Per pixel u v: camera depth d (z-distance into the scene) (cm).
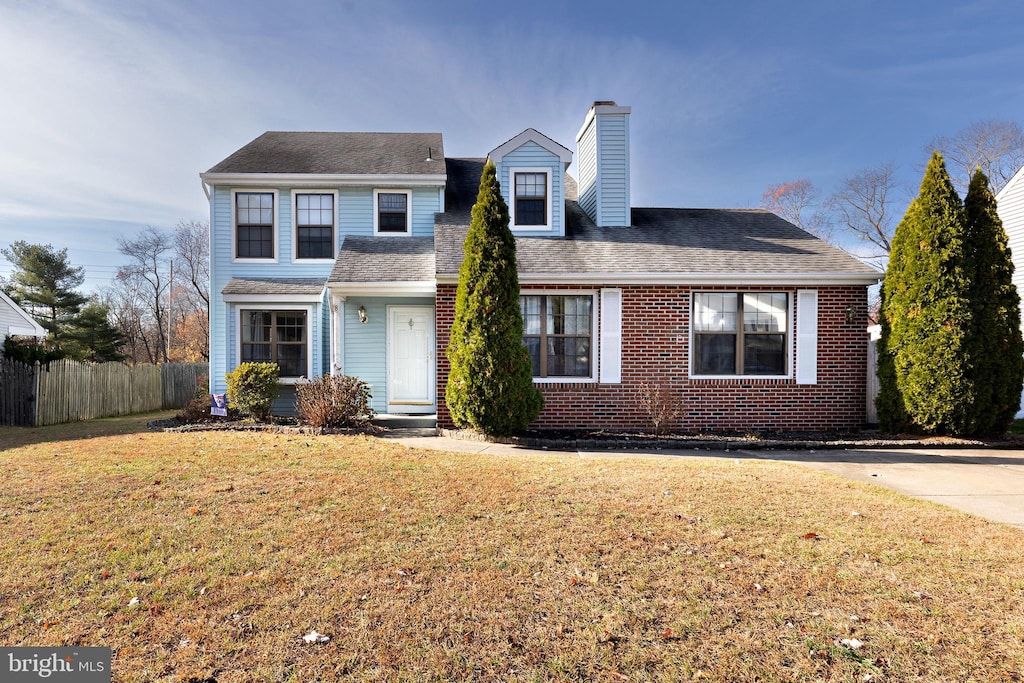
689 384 1076
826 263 1102
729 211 1412
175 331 4084
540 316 1089
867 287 1086
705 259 1111
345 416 1049
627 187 1287
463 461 746
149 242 3941
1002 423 969
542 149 1252
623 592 346
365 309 1216
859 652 280
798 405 1082
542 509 518
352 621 308
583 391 1072
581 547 421
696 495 572
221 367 1298
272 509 512
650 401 1025
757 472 691
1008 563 396
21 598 330
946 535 454
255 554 402
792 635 296
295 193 1341
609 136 1292
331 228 1353
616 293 1072
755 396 1081
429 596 339
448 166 1658
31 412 1178
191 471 663
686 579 366
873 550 419
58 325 2777
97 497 548
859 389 1083
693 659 275
